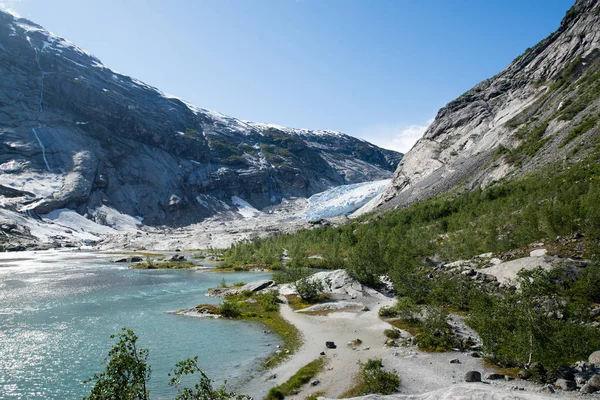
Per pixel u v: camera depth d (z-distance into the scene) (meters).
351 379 21.67
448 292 39.81
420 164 175.75
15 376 24.53
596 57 128.00
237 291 54.75
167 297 53.16
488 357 23.08
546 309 25.70
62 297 52.62
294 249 98.56
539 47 173.88
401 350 26.38
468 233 61.78
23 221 167.62
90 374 24.92
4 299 50.81
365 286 50.69
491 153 128.62
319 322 36.66
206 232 189.12
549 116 118.12
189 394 15.61
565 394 16.22
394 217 106.94
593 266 31.09
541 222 50.03
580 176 64.31
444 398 14.12
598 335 20.53
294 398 20.03
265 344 30.55
